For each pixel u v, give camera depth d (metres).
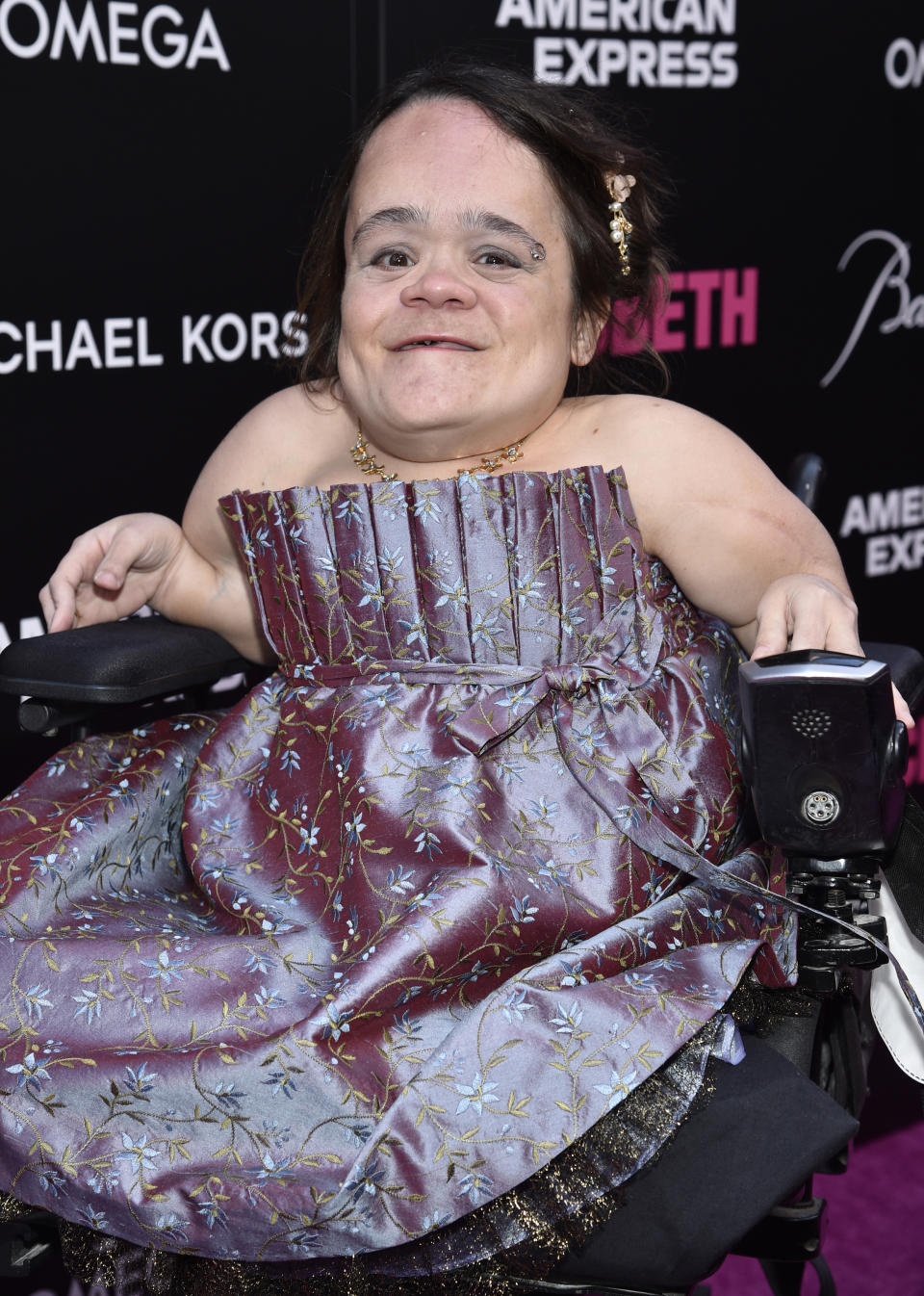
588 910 1.03
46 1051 0.97
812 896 0.95
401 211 1.11
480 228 1.11
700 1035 0.94
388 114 1.19
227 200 1.83
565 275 1.15
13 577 1.74
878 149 2.35
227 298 1.85
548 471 1.14
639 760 1.07
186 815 1.16
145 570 1.31
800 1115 0.92
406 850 1.04
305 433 1.28
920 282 2.44
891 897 1.10
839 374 2.37
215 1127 0.92
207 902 1.16
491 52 1.96
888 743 0.89
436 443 1.14
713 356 2.22
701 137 2.16
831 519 2.40
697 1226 0.91
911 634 2.54
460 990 0.98
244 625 1.32
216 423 1.87
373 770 1.07
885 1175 1.86
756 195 2.23
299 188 1.88
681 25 2.11
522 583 1.11
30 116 1.66
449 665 1.11
